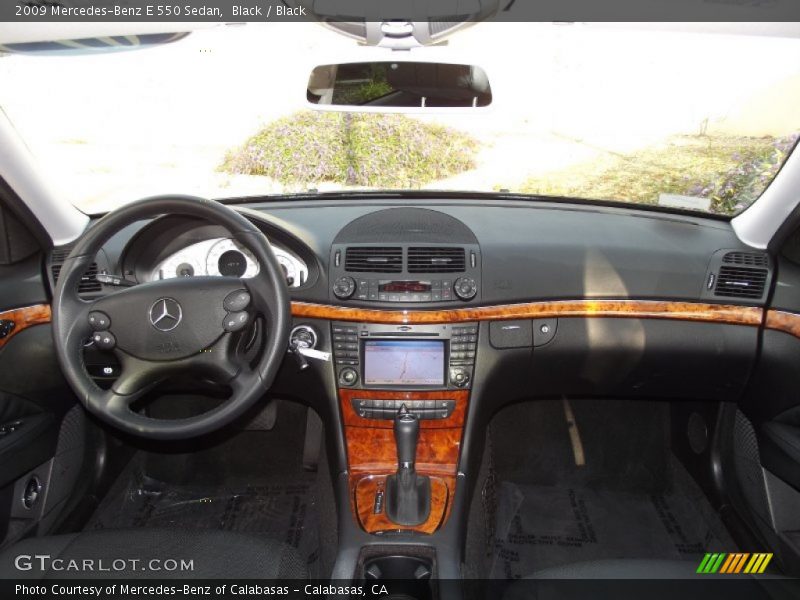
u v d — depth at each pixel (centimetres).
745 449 248
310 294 225
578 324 232
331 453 234
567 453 296
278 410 294
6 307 218
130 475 286
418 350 225
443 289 223
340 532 202
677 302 231
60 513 246
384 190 276
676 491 286
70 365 167
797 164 212
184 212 172
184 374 175
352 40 204
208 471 291
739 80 261
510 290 226
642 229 250
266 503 277
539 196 273
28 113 239
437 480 218
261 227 222
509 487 288
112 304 168
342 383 226
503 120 307
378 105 237
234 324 168
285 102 301
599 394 256
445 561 188
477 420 228
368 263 225
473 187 283
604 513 273
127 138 312
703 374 240
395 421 212
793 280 225
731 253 234
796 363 226
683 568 154
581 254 234
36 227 221
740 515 246
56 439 241
